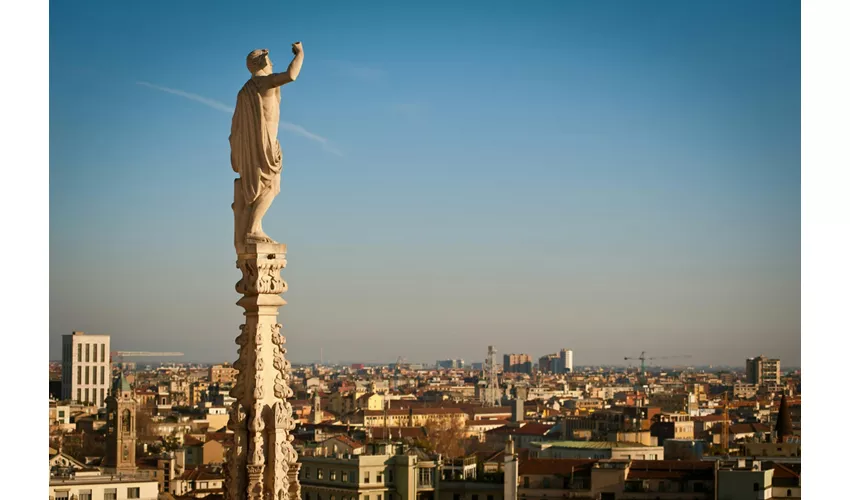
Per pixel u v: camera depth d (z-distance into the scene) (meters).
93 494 95.00
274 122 16.98
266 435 16.83
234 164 17.16
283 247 17.09
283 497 16.80
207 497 106.69
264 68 17.06
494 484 144.38
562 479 154.50
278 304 17.09
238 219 17.12
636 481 149.88
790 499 144.00
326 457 137.38
